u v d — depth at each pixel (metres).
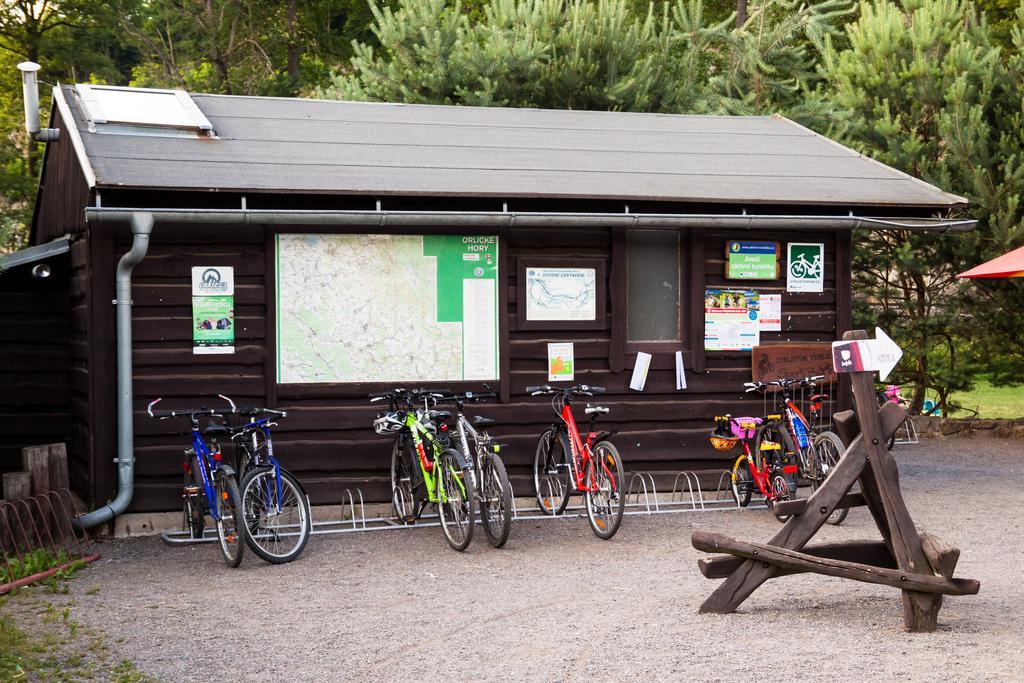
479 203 9.99
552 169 10.66
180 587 7.61
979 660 5.34
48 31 25.83
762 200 10.39
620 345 10.65
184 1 28.00
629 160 11.32
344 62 32.09
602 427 10.67
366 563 8.32
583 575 7.77
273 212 9.23
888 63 16.72
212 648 6.00
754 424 10.11
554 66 18.25
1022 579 7.42
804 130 13.38
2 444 11.76
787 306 11.14
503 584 7.52
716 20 29.03
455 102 18.27
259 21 29.89
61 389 11.86
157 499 9.52
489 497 8.84
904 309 16.78
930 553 6.07
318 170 9.83
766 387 10.39
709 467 10.95
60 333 11.85
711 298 10.93
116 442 9.45
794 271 11.13
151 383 9.55
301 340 9.87
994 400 25.08
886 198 10.80
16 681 5.36
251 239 9.74
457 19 18.94
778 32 20.05
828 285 11.27
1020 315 16.16
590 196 9.93
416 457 9.35
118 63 37.22
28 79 11.36
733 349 10.98
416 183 9.74
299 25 31.47
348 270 9.96
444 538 9.23
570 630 6.18
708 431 10.91
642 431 10.77
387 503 10.11
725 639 5.85
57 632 6.38
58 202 12.20
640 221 10.12
